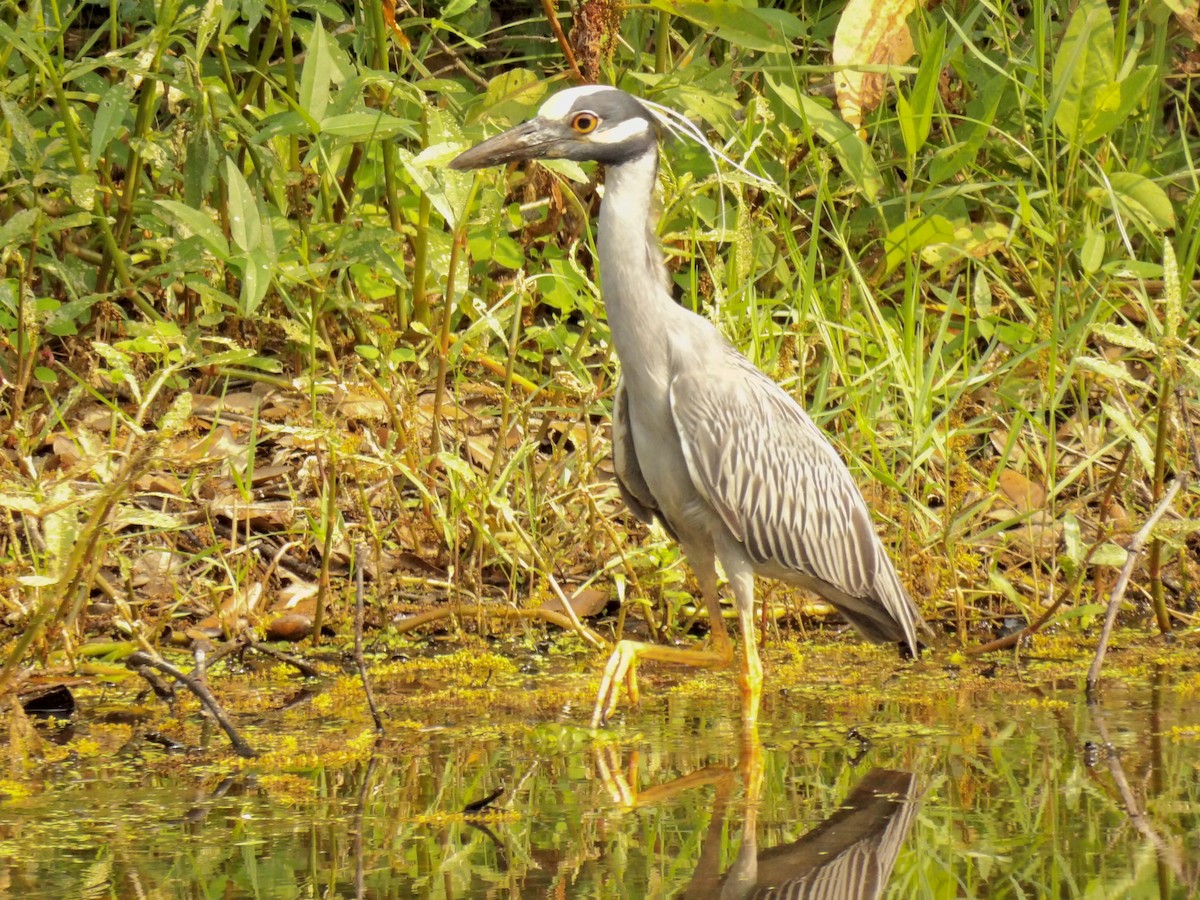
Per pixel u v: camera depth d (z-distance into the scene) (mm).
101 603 10422
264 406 12492
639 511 9992
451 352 11172
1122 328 9766
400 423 10758
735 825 6750
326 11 12406
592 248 12344
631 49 14055
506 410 11016
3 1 12047
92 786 7387
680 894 5867
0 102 10812
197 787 7371
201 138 11438
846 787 7359
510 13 16281
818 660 10500
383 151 12406
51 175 11047
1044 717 8773
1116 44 12750
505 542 10789
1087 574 11703
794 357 11875
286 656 9766
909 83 14266
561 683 9703
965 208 13688
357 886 5922
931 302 13812
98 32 12328
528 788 7363
